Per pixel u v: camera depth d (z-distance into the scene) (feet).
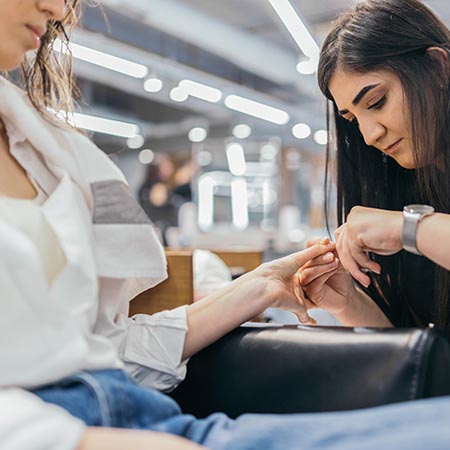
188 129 32.30
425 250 3.13
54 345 2.24
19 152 2.88
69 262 2.46
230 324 3.23
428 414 2.01
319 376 2.83
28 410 1.78
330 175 4.60
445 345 2.59
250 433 2.23
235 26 20.22
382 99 3.72
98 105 29.25
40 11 2.68
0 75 3.26
